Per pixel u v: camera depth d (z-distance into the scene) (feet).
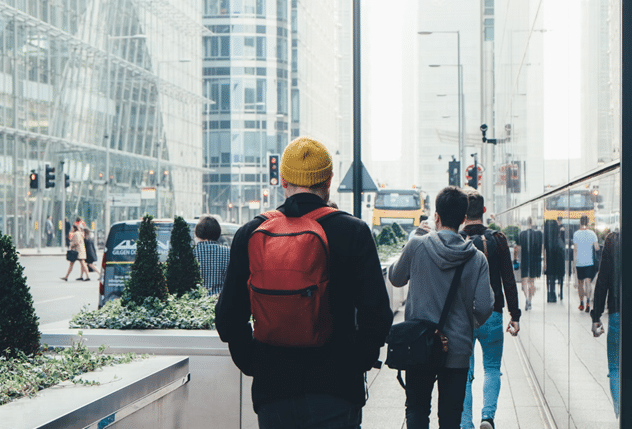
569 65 16.42
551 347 20.36
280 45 284.82
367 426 20.13
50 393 11.33
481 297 14.33
